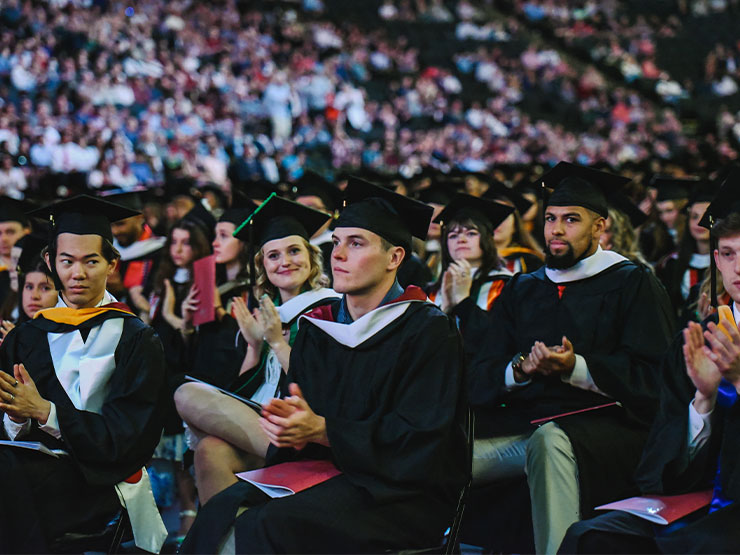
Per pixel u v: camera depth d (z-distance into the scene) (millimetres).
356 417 3484
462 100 23406
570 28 26875
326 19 25328
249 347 4777
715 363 3105
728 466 3289
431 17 25781
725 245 3271
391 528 3309
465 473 3508
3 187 14508
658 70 25703
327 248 6719
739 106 23984
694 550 3080
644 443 4262
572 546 3238
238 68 21344
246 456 4469
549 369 4305
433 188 7289
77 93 18125
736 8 26344
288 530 3213
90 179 15414
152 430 3879
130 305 6875
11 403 3619
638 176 9594
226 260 6043
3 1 19422
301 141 19500
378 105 22453
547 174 4723
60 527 3719
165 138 17234
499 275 5574
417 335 3490
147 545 3957
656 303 4535
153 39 21266
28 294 4961
